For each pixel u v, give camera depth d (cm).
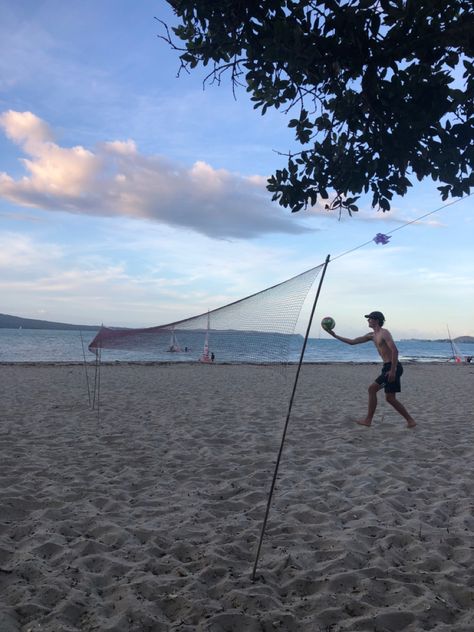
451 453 583
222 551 310
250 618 233
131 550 310
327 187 257
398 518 374
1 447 578
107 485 448
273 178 262
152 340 461
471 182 221
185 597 251
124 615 234
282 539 332
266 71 244
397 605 248
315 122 263
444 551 315
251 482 466
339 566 290
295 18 215
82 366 2048
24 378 1474
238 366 2206
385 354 721
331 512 392
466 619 234
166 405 955
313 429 719
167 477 480
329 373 2034
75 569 281
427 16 199
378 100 217
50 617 230
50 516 367
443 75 217
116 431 689
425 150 221
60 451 570
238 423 764
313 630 226
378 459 555
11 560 295
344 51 208
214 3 229
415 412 899
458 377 1914
